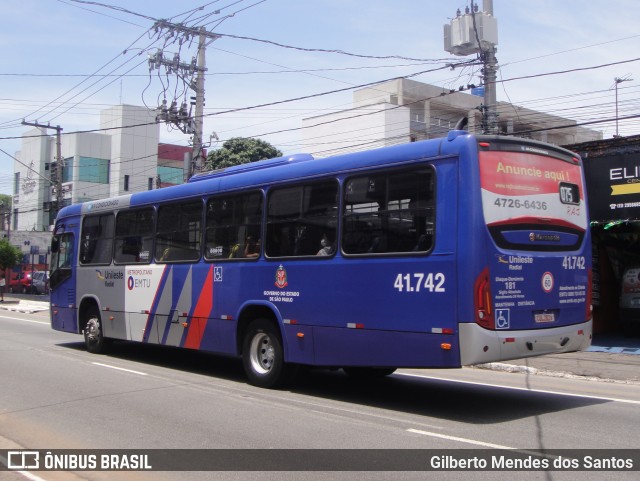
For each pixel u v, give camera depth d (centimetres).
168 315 1151
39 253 4631
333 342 848
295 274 909
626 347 1448
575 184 863
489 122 1734
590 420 763
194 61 2402
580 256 852
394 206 793
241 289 999
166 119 2444
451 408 832
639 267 1555
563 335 805
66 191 5328
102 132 5462
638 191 1417
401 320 769
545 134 4141
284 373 948
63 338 1720
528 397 920
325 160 893
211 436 683
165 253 1177
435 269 739
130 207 1277
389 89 3975
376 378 1091
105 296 1332
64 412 806
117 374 1112
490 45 1781
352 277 830
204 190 1095
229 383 1021
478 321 708
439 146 757
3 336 1772
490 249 728
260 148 3944
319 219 888
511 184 765
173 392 941
